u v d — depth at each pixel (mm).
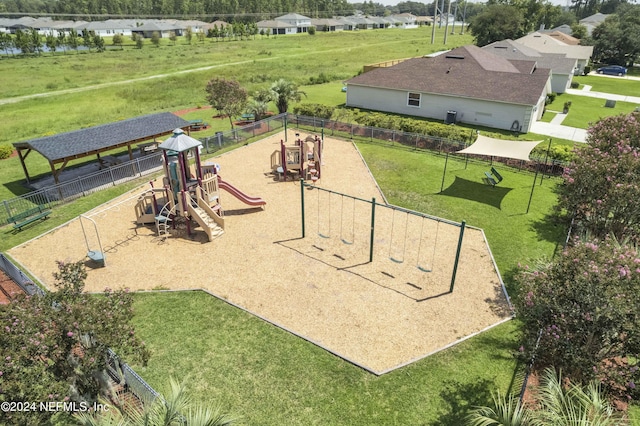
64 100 44281
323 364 11227
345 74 58312
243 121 36344
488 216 19375
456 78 35781
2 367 7090
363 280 14805
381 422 9539
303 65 66688
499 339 12008
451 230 18188
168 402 7824
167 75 57500
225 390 10414
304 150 23969
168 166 17812
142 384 9430
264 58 74688
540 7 86250
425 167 25500
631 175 13297
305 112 36219
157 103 42938
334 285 14555
